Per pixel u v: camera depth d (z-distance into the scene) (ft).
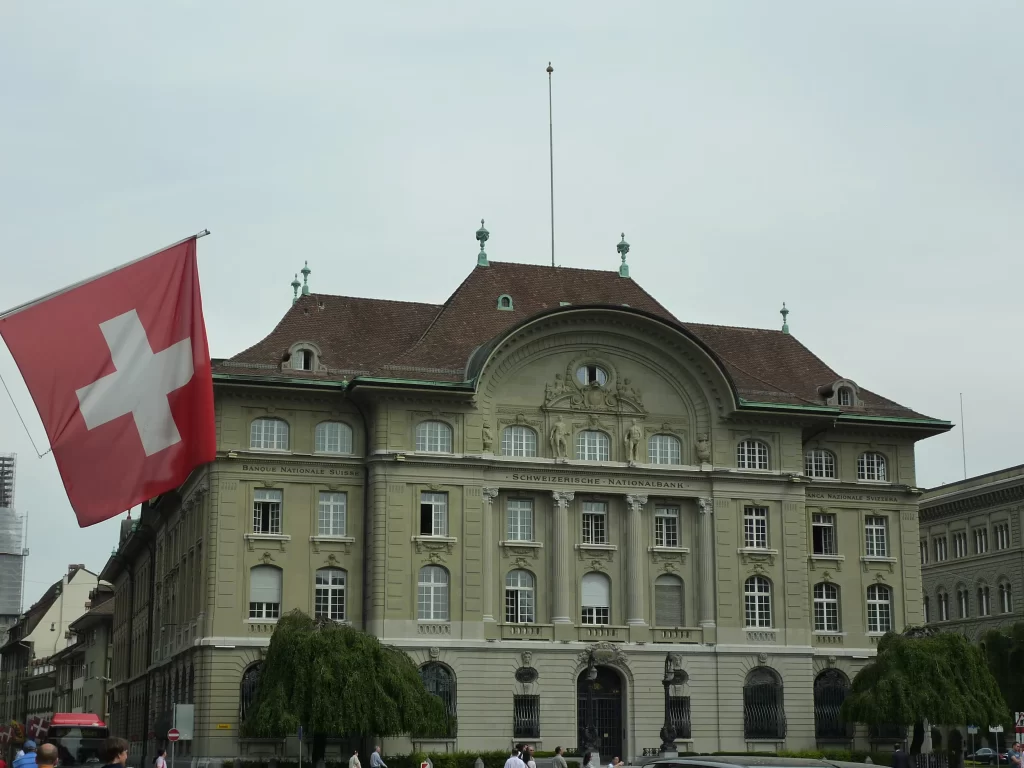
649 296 291.79
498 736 243.19
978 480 396.57
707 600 260.01
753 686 258.78
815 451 281.13
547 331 260.62
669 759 54.80
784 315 311.27
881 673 247.70
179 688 263.29
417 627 242.99
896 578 279.90
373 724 214.48
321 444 251.80
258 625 240.12
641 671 253.24
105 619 477.77
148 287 66.33
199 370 66.28
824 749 256.93
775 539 266.98
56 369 64.28
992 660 289.74
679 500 264.72
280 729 210.59
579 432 261.65
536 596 253.44
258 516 245.65
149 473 64.90
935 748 276.82
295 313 271.08
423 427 252.21
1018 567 372.99
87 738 301.02
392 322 277.03
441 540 246.88
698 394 268.82
